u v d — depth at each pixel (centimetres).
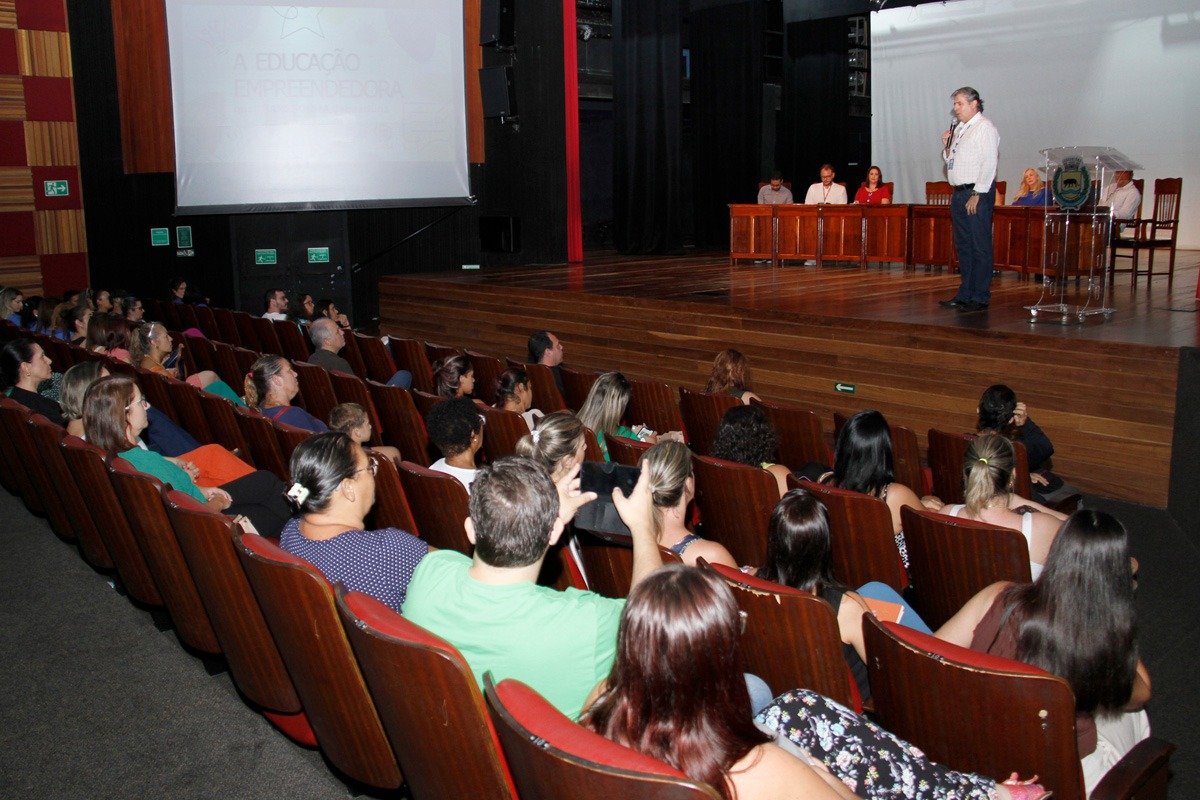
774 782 143
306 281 1153
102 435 340
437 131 1138
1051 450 465
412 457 512
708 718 142
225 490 340
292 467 257
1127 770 188
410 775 196
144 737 280
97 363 410
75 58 1058
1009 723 177
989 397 433
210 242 1113
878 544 316
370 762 224
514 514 190
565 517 232
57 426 359
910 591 333
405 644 168
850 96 1784
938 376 617
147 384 523
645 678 143
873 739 176
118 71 1039
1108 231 689
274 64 1059
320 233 1148
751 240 1151
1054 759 176
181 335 719
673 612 141
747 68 1530
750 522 349
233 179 1066
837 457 346
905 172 1330
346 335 769
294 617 214
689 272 1054
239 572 246
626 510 227
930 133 1296
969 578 282
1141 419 524
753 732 145
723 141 1582
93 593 384
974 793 173
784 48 1599
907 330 628
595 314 839
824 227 1079
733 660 143
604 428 425
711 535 372
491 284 957
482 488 192
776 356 707
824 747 175
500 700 147
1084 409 549
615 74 1399
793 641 214
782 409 473
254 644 254
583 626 188
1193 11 1043
